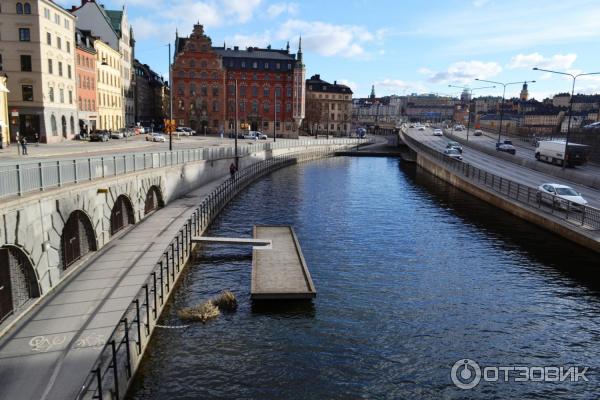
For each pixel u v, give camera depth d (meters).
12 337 14.48
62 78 65.25
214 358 16.42
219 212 40.72
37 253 17.27
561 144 59.53
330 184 62.12
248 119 123.31
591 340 18.84
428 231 35.69
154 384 14.81
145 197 32.34
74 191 20.64
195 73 116.38
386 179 68.69
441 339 18.53
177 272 23.42
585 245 30.25
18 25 57.44
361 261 28.08
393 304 21.69
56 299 17.45
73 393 11.77
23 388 11.91
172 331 18.19
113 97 92.06
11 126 58.59
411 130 141.62
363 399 14.58
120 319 15.34
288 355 16.84
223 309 20.31
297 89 122.94
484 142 99.06
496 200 45.53
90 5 93.25
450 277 25.52
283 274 23.64
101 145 59.88
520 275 25.89
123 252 23.50
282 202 47.38
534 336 19.03
